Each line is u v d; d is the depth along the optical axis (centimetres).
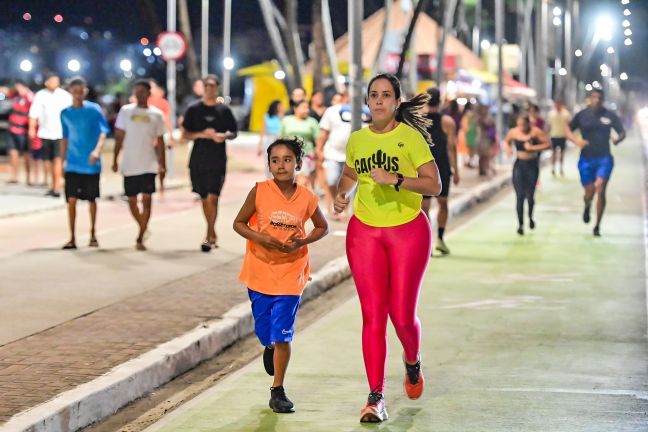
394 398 1223
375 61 4509
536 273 2120
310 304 1834
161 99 3562
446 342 1509
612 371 1342
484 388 1261
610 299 1841
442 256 2356
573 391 1245
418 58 5956
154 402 1227
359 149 1140
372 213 1135
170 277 1914
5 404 1097
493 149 4828
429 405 1191
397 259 1132
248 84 9825
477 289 1938
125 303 1664
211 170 2238
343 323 1647
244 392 1254
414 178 1116
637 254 2388
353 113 2575
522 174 2747
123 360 1294
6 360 1289
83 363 1277
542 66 8356
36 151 3575
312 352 1455
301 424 1126
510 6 10731
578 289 1939
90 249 2259
